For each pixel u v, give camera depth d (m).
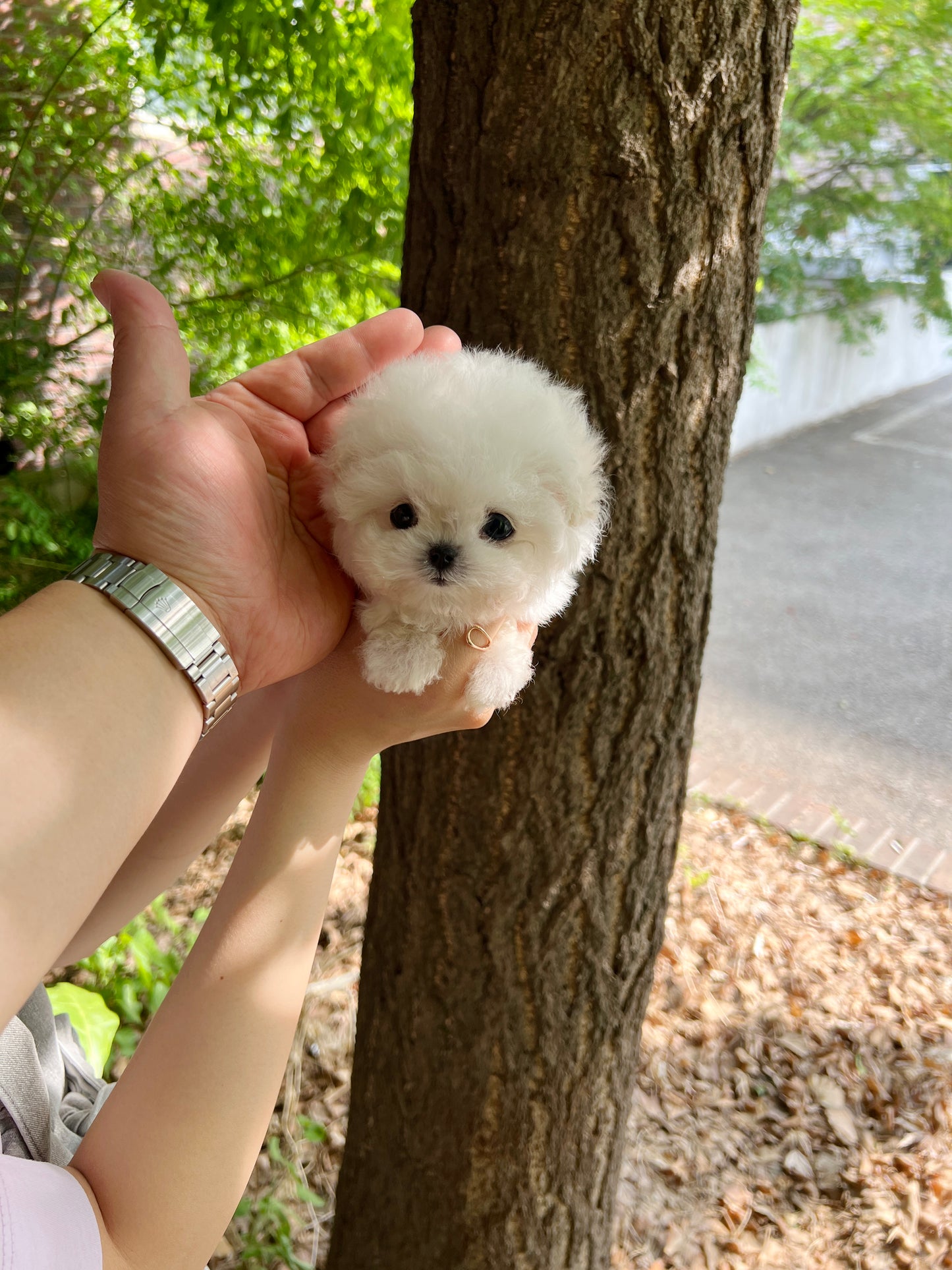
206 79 1.33
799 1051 1.33
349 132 1.33
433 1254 0.84
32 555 1.42
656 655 0.68
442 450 0.43
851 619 2.70
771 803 1.90
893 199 3.87
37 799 0.32
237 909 0.45
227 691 0.40
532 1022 0.76
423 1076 0.80
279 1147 1.11
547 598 0.50
